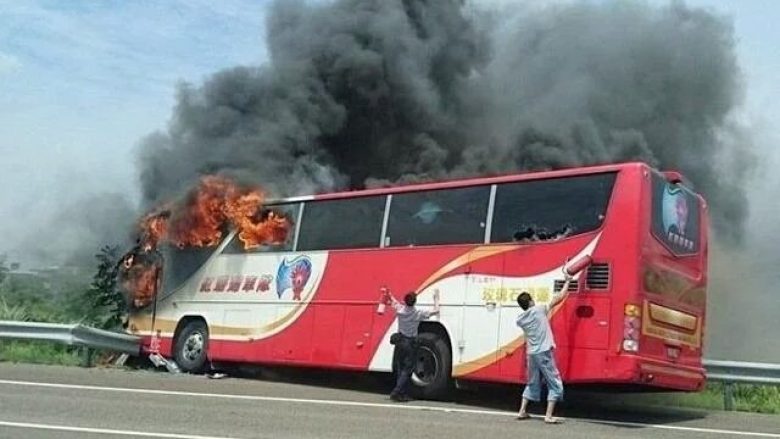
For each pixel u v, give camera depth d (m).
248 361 16.58
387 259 15.05
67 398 12.26
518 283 13.42
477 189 14.24
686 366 13.37
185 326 17.81
